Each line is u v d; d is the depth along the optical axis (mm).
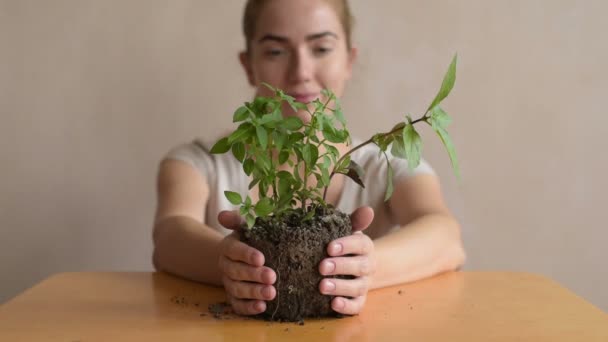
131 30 1758
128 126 1791
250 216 789
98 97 1783
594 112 1766
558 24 1741
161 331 809
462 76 1757
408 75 1749
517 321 854
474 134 1778
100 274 1149
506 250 1818
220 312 897
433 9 1733
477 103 1766
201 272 1082
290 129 787
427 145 1782
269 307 844
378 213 1479
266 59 1406
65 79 1778
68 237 1829
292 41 1383
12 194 1812
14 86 1779
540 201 1802
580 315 884
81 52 1768
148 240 1832
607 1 1731
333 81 1415
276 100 814
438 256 1136
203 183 1453
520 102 1766
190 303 959
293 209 876
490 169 1790
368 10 1731
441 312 898
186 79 1771
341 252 827
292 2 1383
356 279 854
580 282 1823
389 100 1755
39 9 1757
